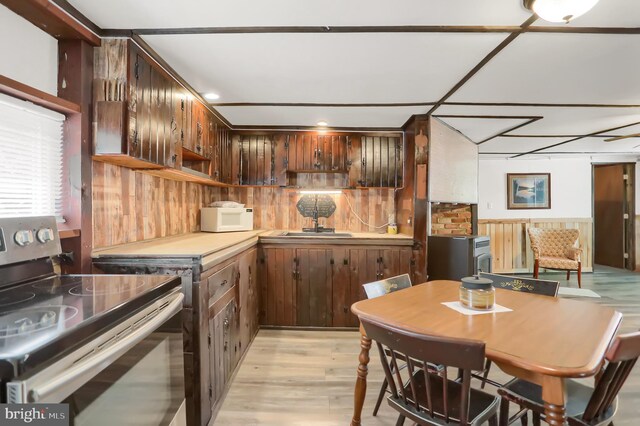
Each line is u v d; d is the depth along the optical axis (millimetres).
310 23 1619
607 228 6566
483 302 1566
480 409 1293
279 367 2490
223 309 2098
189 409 1711
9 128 1388
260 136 3588
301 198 3850
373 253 3238
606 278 5422
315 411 1963
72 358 806
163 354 1263
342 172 3715
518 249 5855
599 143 4473
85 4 1470
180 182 3008
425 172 3148
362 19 1588
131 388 1046
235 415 1925
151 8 1500
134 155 1753
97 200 1864
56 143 1622
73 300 1052
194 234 3053
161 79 2059
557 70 2148
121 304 1014
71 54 1637
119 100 1698
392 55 1950
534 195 5902
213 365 1904
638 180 5938
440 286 2055
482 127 3600
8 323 851
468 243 3041
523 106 2873
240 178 3559
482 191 5902
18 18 1438
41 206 1557
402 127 3520
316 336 3096
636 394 2109
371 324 1225
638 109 2959
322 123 3398
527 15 1547
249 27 1652
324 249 3246
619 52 1903
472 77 2266
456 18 1579
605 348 1160
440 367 1700
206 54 1932
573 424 1222
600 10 1502
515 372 1163
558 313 1535
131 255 1754
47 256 1318
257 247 3227
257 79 2301
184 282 1732
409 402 1353
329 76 2252
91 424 859
